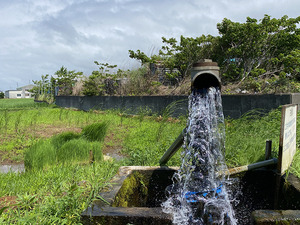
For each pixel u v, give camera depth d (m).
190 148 2.98
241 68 12.48
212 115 2.98
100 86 19.44
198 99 3.04
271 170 3.46
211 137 2.98
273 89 10.10
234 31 12.44
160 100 13.39
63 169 5.32
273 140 5.96
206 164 2.97
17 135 9.63
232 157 5.14
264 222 2.17
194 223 2.84
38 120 13.68
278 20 12.31
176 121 10.95
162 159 3.55
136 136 8.52
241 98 9.68
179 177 3.10
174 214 2.36
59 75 28.77
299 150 5.04
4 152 7.81
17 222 2.52
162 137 7.63
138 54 16.06
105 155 7.02
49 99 34.06
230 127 6.75
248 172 3.47
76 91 24.36
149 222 2.26
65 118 14.40
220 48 13.36
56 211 2.61
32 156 5.88
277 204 3.22
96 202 2.56
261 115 9.10
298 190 2.83
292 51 11.45
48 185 4.16
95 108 18.84
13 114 15.94
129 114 15.13
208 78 3.03
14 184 4.42
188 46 14.27
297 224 2.16
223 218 2.96
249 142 5.78
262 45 12.26
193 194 2.94
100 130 8.41
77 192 2.79
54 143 7.21
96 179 3.26
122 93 17.73
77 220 2.38
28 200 2.92
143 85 16.44
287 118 3.31
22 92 101.88
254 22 12.06
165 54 15.11
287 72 11.31
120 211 2.37
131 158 5.57
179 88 13.82
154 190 3.54
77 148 6.30
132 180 3.40
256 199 3.47
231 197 3.42
